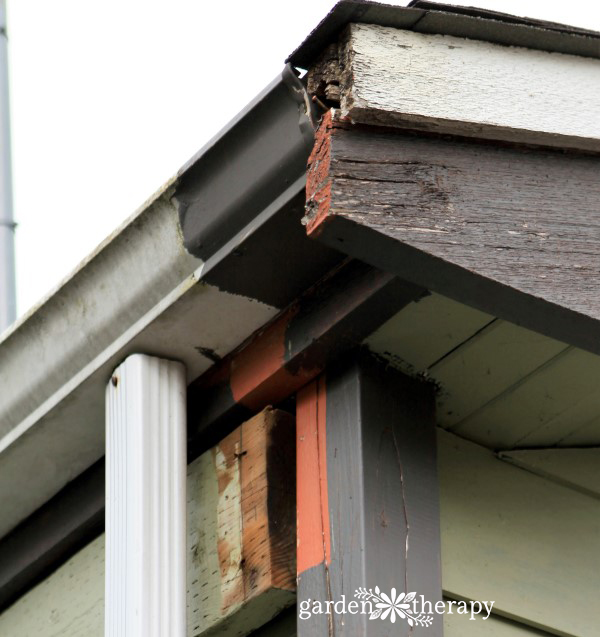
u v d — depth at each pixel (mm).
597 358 3227
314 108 2801
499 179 2803
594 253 2799
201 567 3404
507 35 2877
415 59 2785
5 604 4324
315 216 2660
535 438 3514
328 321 3115
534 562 3375
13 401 3668
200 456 3549
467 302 2773
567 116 2889
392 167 2713
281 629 3342
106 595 3256
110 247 3277
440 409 3379
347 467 3102
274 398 3373
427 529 3107
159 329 3309
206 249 3115
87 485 3922
